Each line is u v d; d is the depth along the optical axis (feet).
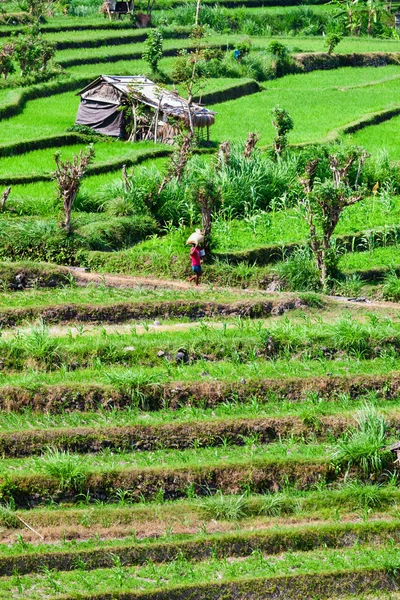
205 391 125.90
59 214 188.96
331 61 442.09
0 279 161.68
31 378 126.11
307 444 119.24
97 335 141.08
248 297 155.94
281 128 243.40
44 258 176.14
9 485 107.55
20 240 176.45
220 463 112.47
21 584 94.89
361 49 471.21
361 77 420.77
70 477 108.47
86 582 95.09
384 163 239.71
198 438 118.21
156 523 104.73
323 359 135.33
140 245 183.93
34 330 135.54
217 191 180.34
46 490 108.27
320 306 155.63
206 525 105.29
